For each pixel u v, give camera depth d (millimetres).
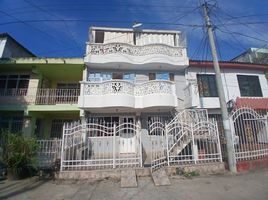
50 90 14625
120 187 7172
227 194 6191
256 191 6344
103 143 9383
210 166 8719
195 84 12805
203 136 9344
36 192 6934
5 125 13406
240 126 9562
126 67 13789
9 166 8656
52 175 8602
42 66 13711
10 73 14438
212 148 9312
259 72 16203
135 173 8164
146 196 6273
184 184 7316
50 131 14984
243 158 9117
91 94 11945
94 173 8227
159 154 9250
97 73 13680
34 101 13492
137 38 15602
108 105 11508
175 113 12656
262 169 9016
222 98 9555
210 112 14469
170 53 13930
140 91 12203
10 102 13430
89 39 14547
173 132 9305
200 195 6195
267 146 9773
